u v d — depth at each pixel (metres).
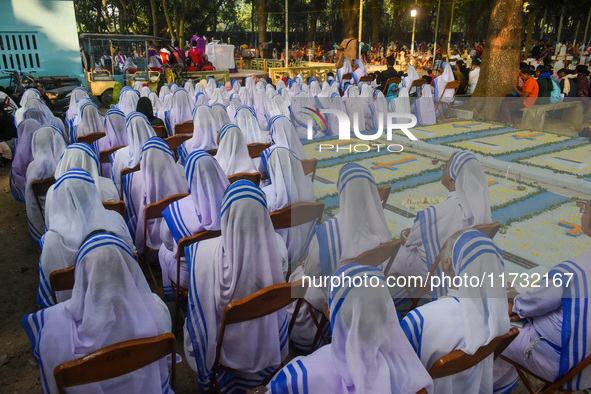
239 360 2.03
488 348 1.47
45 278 2.29
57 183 2.31
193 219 2.57
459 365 1.45
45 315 1.62
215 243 2.00
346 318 1.27
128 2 23.70
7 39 10.02
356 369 1.26
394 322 1.31
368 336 1.27
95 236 1.59
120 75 11.03
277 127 3.21
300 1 19.19
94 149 5.09
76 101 7.15
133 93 6.83
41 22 10.27
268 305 1.85
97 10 25.88
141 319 1.62
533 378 2.36
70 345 1.56
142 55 11.73
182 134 5.38
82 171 2.38
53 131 3.70
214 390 2.21
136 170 3.54
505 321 1.40
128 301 1.58
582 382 1.65
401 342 1.34
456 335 1.44
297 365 1.44
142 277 1.67
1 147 6.12
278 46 21.86
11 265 3.63
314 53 18.11
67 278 2.17
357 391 1.26
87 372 1.49
